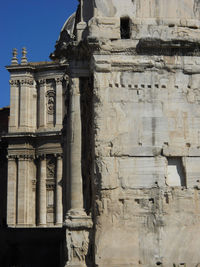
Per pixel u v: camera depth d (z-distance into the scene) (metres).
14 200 61.66
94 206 21.12
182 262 20.64
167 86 22.09
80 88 22.95
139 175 21.17
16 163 62.84
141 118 21.67
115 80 21.86
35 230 33.72
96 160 21.22
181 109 21.95
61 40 61.03
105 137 21.34
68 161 23.02
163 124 21.69
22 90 64.50
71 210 21.78
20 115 63.94
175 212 21.02
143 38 21.97
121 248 20.58
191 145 21.64
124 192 20.98
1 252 31.66
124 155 21.28
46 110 63.88
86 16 23.30
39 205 61.41
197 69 22.33
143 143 21.44
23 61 65.94
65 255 21.50
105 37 22.09
